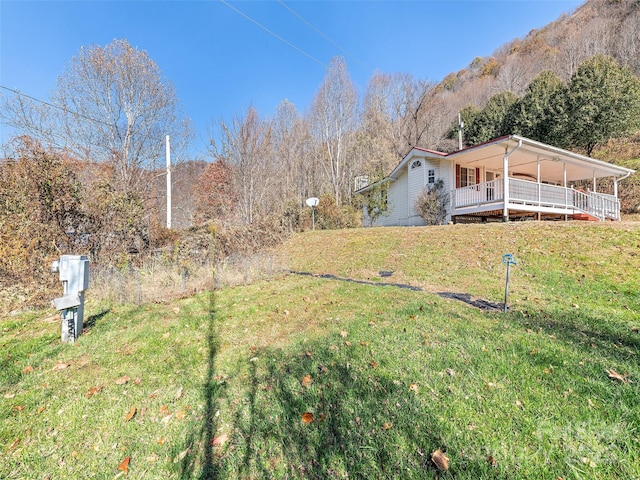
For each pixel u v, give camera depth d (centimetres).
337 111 2416
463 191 1201
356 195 1831
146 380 263
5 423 209
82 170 802
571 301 444
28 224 546
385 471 155
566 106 1675
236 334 367
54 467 172
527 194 1109
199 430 198
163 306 501
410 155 1430
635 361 253
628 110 1496
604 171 1417
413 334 328
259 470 163
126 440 192
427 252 805
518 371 241
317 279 693
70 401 235
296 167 2452
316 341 327
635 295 452
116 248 688
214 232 930
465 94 3209
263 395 232
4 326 421
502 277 585
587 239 701
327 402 216
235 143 1761
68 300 351
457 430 179
